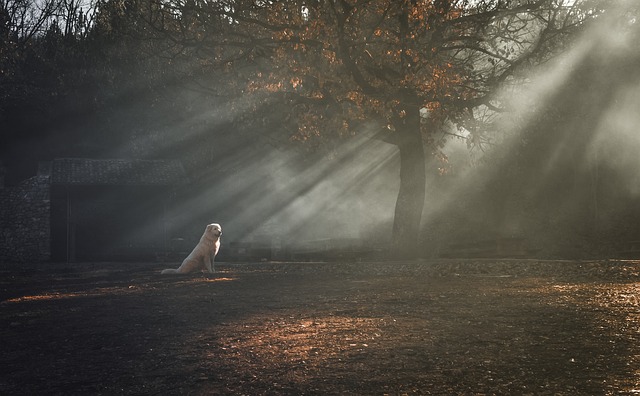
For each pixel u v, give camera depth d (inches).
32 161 1841.8
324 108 1050.7
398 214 1129.4
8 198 1587.1
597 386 236.4
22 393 253.1
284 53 985.5
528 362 277.6
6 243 1569.9
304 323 402.3
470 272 815.7
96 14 1674.5
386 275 826.2
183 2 1026.7
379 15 960.3
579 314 412.5
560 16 1040.8
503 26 1053.2
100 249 1647.4
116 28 1170.6
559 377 250.5
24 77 1785.2
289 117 1088.8
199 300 561.6
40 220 1585.9
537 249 1125.7
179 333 379.6
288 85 1050.1
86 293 671.8
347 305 495.8
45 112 1786.4
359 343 328.8
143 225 1684.3
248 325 402.0
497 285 640.4
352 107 1019.9
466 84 1039.6
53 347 350.6
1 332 410.3
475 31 1037.2
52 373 286.0
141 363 299.4
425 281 714.2
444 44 1066.7
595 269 763.4
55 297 640.4
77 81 1740.9
